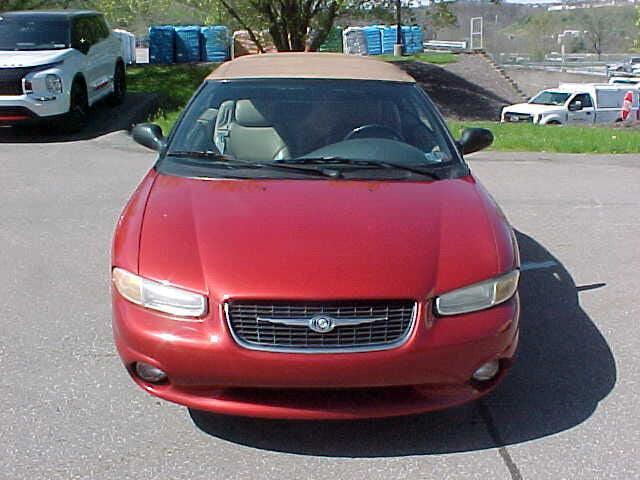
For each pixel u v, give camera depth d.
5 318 4.95
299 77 5.08
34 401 3.88
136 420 3.72
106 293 5.44
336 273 3.33
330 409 3.34
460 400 3.46
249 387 3.30
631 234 7.14
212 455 3.44
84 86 12.75
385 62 5.75
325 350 3.25
